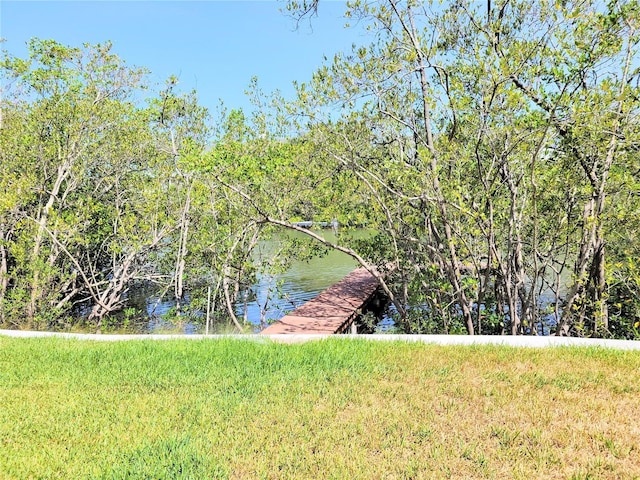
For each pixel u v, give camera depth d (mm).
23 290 14188
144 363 6988
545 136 8227
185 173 14258
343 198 12047
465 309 10008
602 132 7895
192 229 16078
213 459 4051
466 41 9875
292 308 17469
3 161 14578
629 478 3607
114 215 16109
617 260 9898
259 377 6168
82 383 6211
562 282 14094
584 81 8328
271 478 3826
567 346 7223
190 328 14734
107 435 4590
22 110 15758
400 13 9781
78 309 18750
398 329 12562
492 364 6422
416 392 5469
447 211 9867
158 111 15141
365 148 11586
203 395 5613
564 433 4348
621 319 9891
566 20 7996
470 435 4402
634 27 7613
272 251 16484
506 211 10211
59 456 4211
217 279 14742
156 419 4922
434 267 10281
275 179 12438
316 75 10219
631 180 7820
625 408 4859
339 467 3885
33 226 14234
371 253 12703
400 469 3846
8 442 4523
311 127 11000
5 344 8734
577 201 10117
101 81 15539
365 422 4730
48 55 14422
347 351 7199
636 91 7789
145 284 21688
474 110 8898
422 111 11312
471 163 10242
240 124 13023
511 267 10242
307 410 5051
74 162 16109
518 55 8031
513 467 3838
